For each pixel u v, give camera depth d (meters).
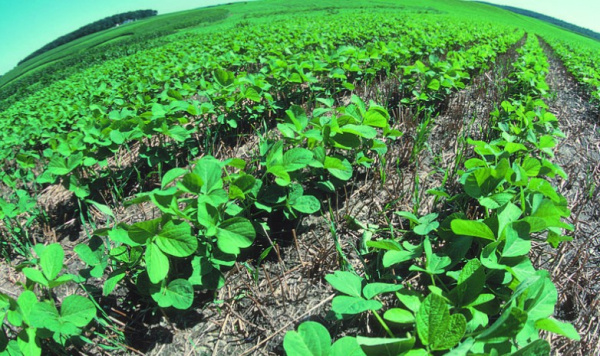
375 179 3.07
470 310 1.72
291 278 2.47
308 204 2.53
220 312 2.30
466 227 1.97
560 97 6.09
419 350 1.49
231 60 6.68
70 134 4.12
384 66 5.57
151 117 3.60
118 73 9.96
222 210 2.39
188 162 3.86
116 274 2.12
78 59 37.44
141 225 1.94
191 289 2.05
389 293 2.22
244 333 2.19
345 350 1.53
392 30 11.67
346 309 1.70
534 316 1.56
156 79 6.29
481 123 4.33
